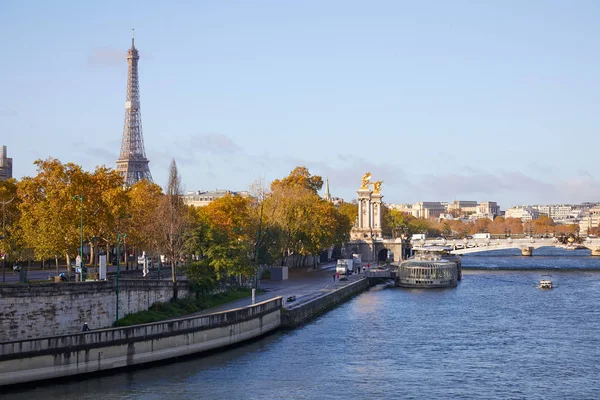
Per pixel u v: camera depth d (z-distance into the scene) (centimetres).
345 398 10225
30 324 10738
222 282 16788
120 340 10875
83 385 10331
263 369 11638
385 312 18075
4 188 18000
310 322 16225
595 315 17738
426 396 10381
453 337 14575
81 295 11575
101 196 17062
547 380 11269
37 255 15462
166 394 10150
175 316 13688
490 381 11181
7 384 9638
